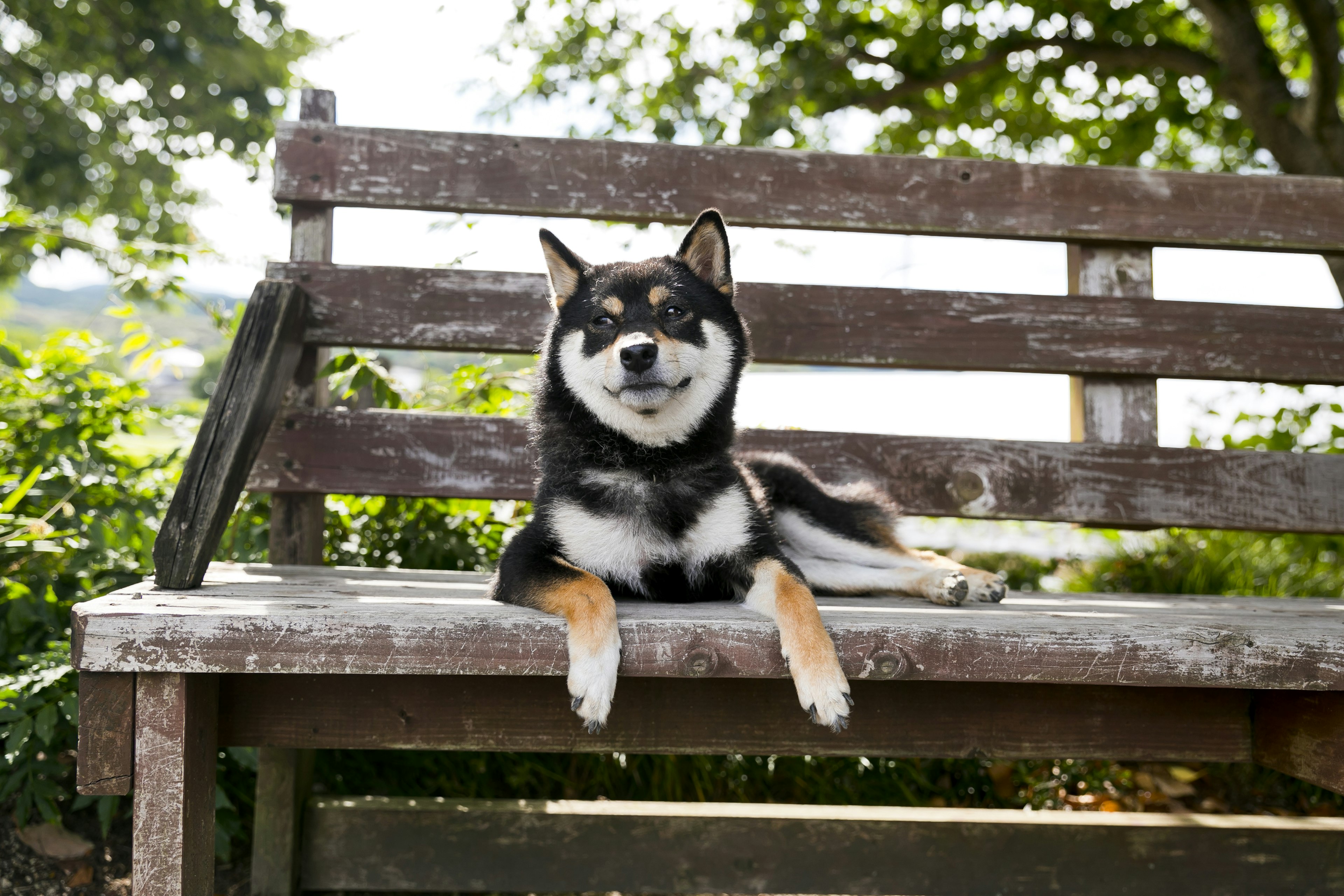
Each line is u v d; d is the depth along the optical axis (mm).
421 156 3037
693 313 2498
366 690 2025
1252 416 4422
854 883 2652
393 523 3482
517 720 2051
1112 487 3074
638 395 2262
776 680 2094
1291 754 2059
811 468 3096
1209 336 3150
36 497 2990
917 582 2494
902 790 3367
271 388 2361
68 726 2580
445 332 2984
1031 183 3160
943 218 3146
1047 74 7527
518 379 3574
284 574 2430
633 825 2650
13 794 2707
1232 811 3391
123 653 1621
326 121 3121
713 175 3117
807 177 3135
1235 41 6062
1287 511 3080
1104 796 3447
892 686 2102
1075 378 3244
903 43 7531
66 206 10930
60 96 10969
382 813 2635
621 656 1725
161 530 1984
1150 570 4629
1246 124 6965
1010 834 2646
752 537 2322
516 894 2912
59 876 2559
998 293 3137
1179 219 3178
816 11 7488
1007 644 1738
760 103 7180
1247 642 1761
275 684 2002
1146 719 2146
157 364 3340
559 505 2320
